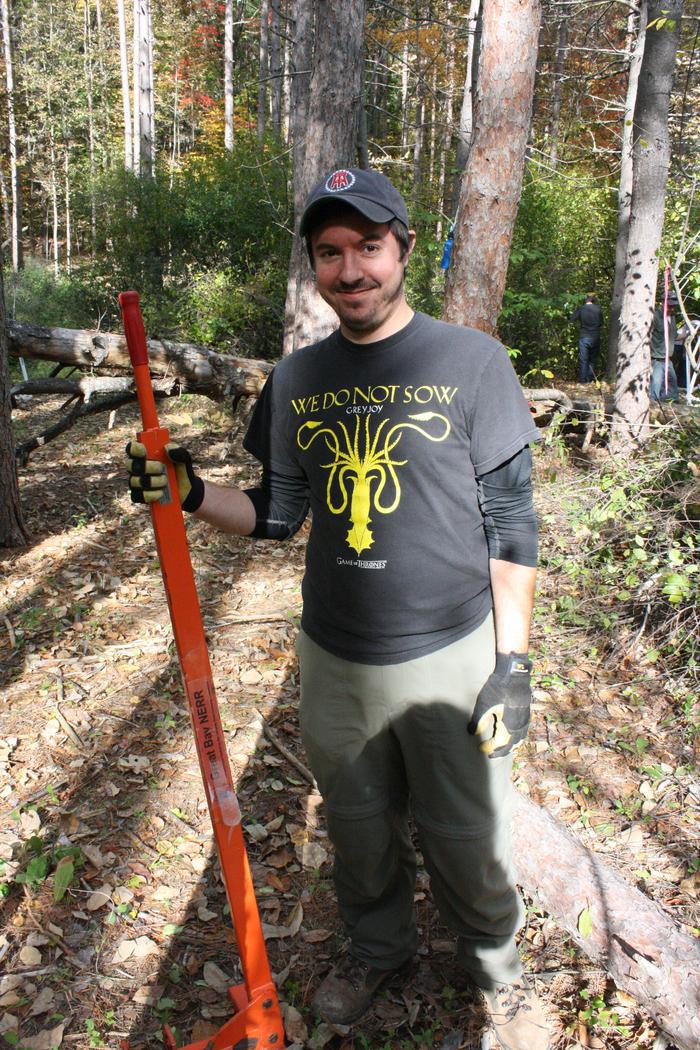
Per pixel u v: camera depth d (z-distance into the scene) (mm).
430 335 1634
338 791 1869
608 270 13453
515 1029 2078
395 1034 2145
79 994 2266
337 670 1788
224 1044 1715
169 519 1726
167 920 2518
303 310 6598
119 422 9094
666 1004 2064
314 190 1534
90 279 14039
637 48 9336
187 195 13258
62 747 3336
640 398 7121
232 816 1726
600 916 2270
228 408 9109
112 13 38188
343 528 1699
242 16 28359
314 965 2361
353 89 6188
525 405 1642
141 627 4348
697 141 8539
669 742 3391
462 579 1696
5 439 5230
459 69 20812
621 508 4664
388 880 2037
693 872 2664
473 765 1757
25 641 4211
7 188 34969
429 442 1606
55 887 2574
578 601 4453
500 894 1918
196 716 1744
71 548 5402
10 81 29953
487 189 4770
